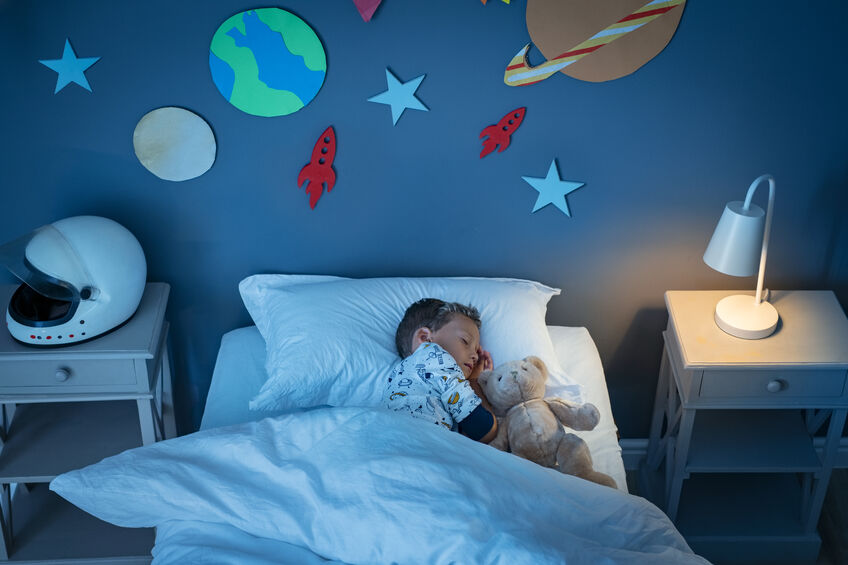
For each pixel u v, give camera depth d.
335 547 1.53
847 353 2.05
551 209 2.24
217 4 1.95
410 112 2.10
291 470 1.64
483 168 2.18
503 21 2.00
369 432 1.68
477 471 1.60
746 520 2.35
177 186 2.16
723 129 2.14
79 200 2.16
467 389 1.86
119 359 1.97
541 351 2.04
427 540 1.47
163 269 2.27
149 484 1.62
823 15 2.00
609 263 2.33
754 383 2.06
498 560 1.43
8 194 2.13
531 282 2.27
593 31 2.01
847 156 2.17
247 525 1.58
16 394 2.00
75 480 1.62
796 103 2.11
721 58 2.05
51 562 2.19
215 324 2.38
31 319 1.97
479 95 2.09
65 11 1.92
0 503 2.15
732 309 2.15
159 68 2.01
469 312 2.04
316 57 2.02
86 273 1.94
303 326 2.01
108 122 2.06
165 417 2.36
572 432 1.98
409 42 2.02
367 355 1.97
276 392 1.90
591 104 2.11
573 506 1.61
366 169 2.17
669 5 1.98
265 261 2.29
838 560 2.31
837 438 2.17
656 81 2.08
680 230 2.28
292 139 2.12
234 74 2.02
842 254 2.29
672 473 2.27
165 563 1.53
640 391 2.56
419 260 2.32
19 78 1.99
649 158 2.18
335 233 2.26
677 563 1.48
